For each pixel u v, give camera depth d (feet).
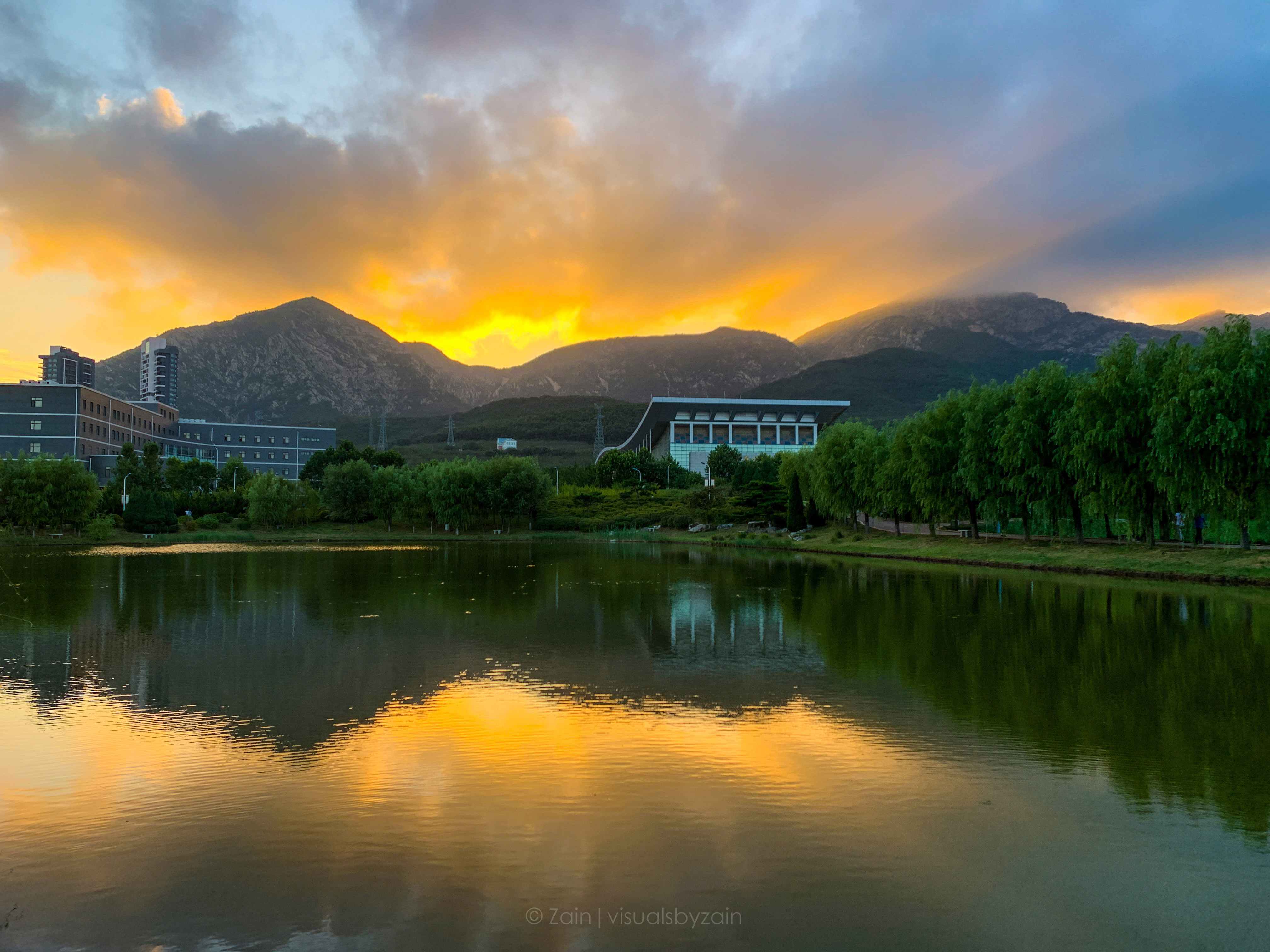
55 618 75.72
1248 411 103.45
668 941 20.24
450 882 23.39
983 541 168.45
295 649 59.77
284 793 30.27
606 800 29.50
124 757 34.45
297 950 19.99
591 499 365.20
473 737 37.27
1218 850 25.44
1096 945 20.17
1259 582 98.43
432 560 169.99
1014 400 149.48
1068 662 53.78
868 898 22.43
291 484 317.83
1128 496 122.11
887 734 37.65
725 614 79.10
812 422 563.89
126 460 347.36
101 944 20.39
